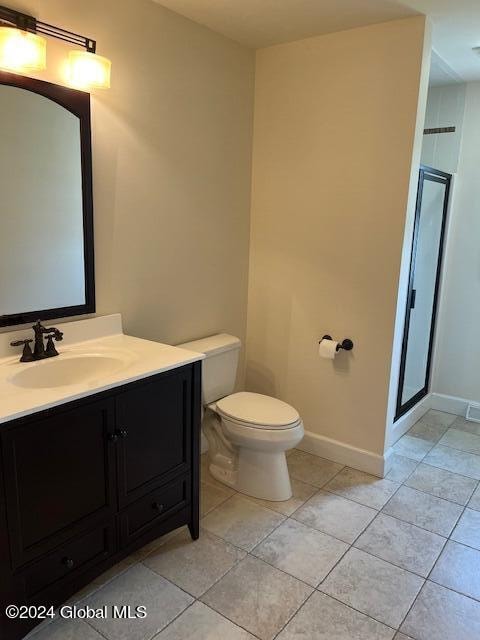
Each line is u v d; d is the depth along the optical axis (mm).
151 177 2328
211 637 1667
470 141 3273
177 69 2357
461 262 3455
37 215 1895
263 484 2473
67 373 1920
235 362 2781
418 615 1778
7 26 1672
